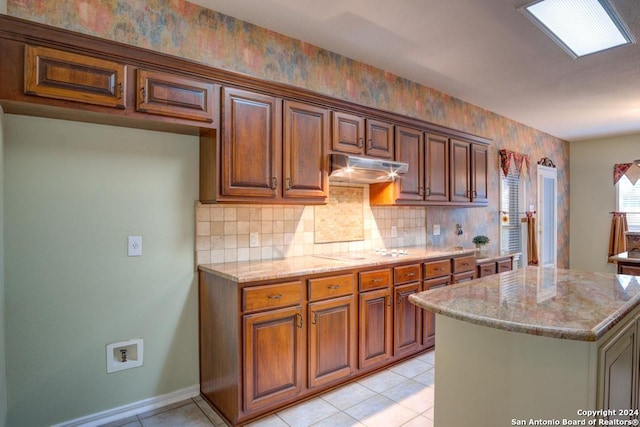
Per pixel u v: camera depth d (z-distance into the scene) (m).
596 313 1.49
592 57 3.17
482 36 2.82
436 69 3.51
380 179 3.28
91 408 2.18
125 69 1.94
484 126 4.87
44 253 2.04
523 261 5.67
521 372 1.46
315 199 2.74
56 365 2.07
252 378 2.18
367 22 2.65
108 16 2.15
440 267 3.40
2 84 1.65
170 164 2.45
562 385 1.38
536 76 3.64
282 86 2.52
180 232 2.49
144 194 2.35
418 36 2.85
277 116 2.53
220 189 2.28
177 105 2.10
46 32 1.72
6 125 1.93
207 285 2.46
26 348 1.99
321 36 2.88
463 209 4.69
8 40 1.66
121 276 2.27
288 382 2.33
